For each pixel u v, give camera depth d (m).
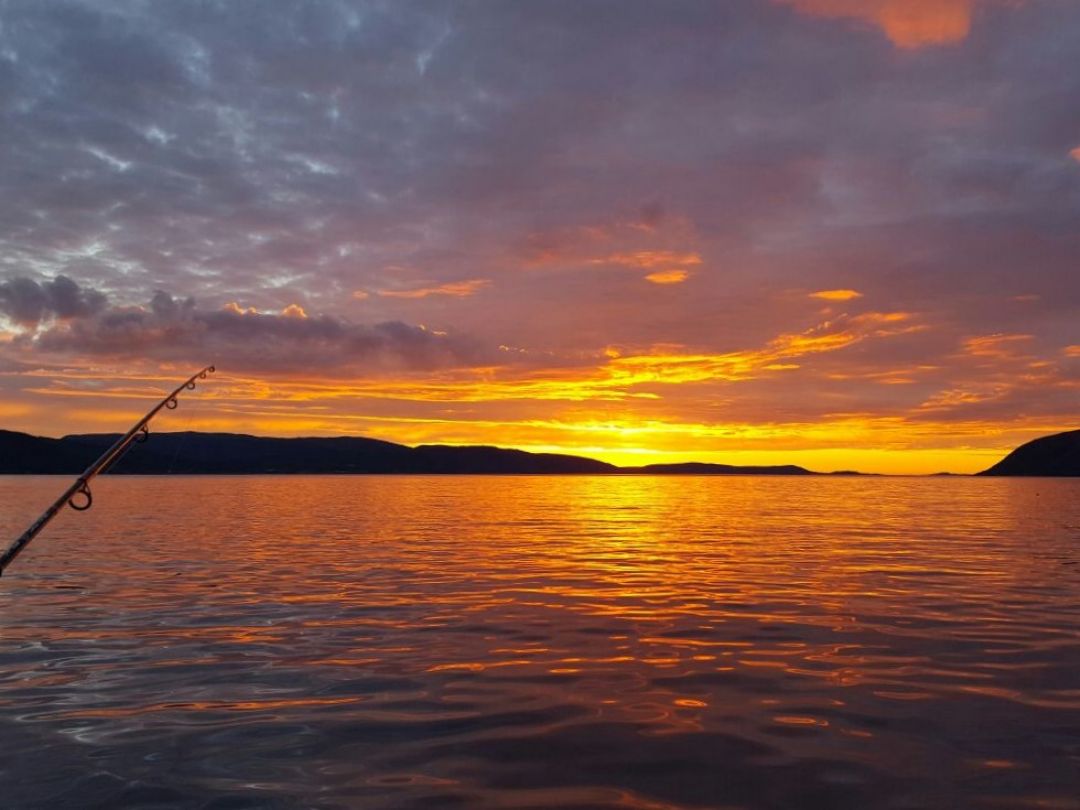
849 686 7.95
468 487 94.38
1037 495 68.44
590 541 23.30
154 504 46.69
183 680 8.20
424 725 6.82
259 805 5.30
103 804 5.33
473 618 11.35
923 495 68.38
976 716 7.03
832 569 16.66
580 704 7.39
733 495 67.69
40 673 8.49
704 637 10.10
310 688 7.91
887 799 5.39
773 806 5.30
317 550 20.58
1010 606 12.25
